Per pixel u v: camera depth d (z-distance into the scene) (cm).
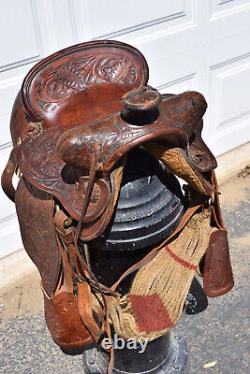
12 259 289
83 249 174
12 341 249
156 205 153
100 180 135
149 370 211
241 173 343
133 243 152
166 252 172
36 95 161
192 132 148
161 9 274
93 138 129
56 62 166
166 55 290
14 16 232
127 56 171
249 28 315
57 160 149
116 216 150
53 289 155
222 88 326
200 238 171
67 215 146
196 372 230
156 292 167
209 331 246
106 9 257
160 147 140
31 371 236
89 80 165
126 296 170
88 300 155
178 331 240
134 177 151
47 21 243
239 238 296
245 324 247
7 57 240
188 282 167
